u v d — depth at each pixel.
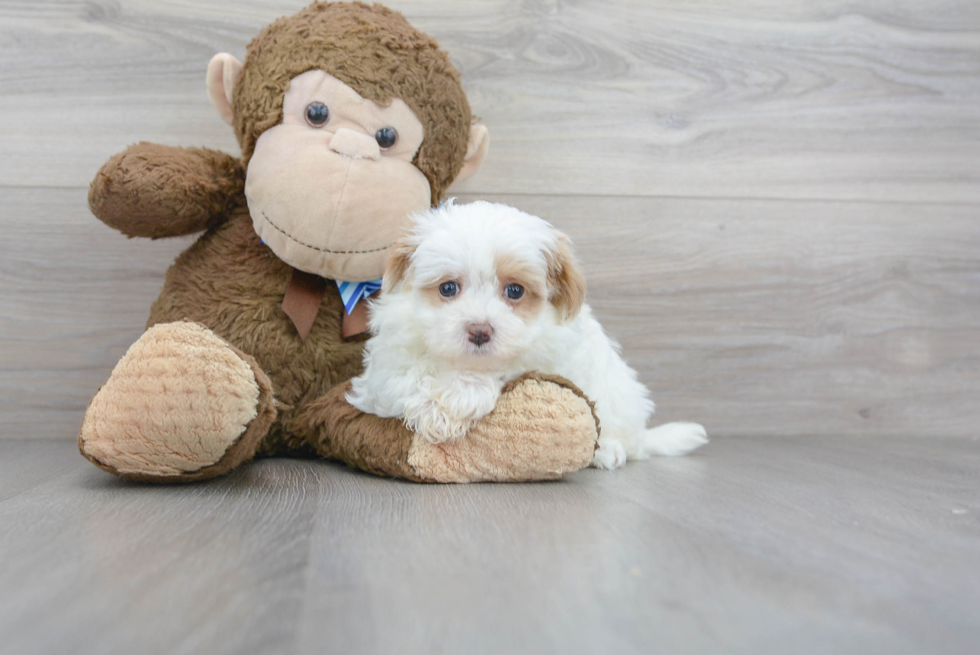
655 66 1.94
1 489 1.16
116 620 0.62
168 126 1.80
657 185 1.96
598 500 1.11
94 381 1.79
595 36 1.92
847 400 2.05
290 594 0.68
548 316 1.29
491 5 1.87
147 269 1.80
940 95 2.06
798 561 0.81
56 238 1.77
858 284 2.05
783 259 2.01
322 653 0.57
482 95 1.88
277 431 1.48
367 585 0.71
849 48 2.02
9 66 1.74
